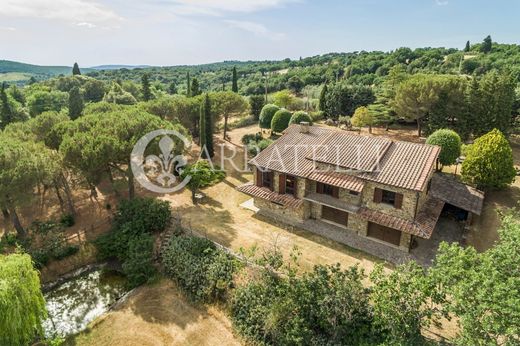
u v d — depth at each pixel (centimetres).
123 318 2044
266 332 1806
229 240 2647
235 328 1927
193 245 2450
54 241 2520
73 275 2483
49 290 2352
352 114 6103
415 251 2439
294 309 1814
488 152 2875
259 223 2903
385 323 1602
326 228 2769
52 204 3316
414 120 5338
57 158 2767
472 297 1264
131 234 2638
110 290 2342
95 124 3023
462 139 4459
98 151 2577
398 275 1570
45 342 1833
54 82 10919
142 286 2306
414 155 2550
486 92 4234
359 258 2384
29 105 8294
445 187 2833
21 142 2819
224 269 2214
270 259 2081
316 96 8300
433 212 2469
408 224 2311
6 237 2666
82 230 2855
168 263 2377
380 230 2545
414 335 1534
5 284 1573
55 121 3631
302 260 2380
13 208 2584
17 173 2325
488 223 2747
